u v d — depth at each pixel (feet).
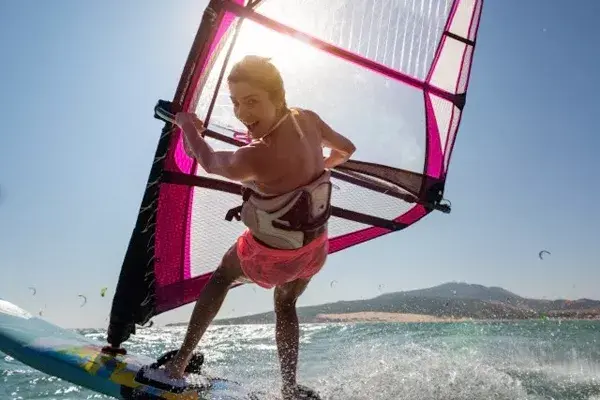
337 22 10.14
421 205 11.93
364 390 9.66
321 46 10.01
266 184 6.80
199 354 8.97
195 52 8.23
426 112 11.89
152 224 9.25
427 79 11.82
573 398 9.80
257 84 6.59
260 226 6.99
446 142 12.21
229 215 7.45
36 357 9.53
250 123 6.82
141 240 9.30
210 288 7.80
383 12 10.95
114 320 9.66
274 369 11.09
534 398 9.69
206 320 7.82
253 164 6.61
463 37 12.21
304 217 6.89
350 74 10.73
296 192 6.82
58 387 13.47
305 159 6.93
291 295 7.95
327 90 10.46
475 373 11.33
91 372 8.88
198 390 7.92
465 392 9.69
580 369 13.35
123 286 9.47
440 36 11.89
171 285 9.91
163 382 7.90
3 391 12.94
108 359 9.42
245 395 7.86
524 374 12.26
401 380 10.36
